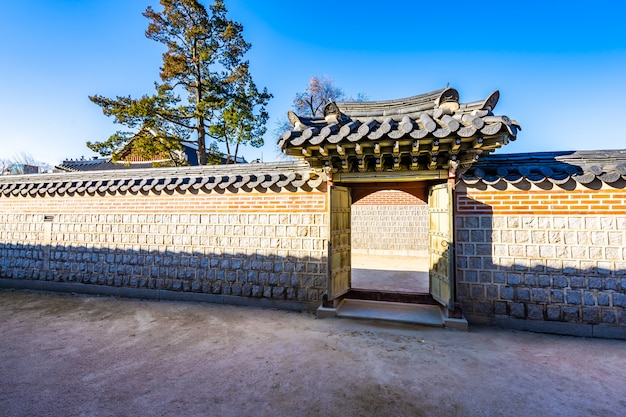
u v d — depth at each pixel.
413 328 4.46
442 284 4.77
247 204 5.75
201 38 15.63
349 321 4.76
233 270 5.77
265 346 3.83
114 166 20.33
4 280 7.14
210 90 15.46
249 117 15.44
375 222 12.97
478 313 4.62
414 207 12.68
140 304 5.78
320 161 4.79
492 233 4.61
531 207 4.50
